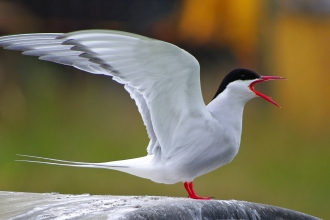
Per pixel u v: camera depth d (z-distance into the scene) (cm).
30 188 1348
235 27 1906
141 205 590
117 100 1736
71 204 621
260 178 1415
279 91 1862
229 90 730
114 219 539
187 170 704
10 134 1538
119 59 632
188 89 665
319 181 1422
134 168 707
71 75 1789
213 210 594
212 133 696
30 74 1716
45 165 1423
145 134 1547
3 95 1642
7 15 1798
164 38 1895
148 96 664
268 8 1914
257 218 616
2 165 1410
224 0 1898
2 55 1688
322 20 1909
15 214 599
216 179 1398
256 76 730
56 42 664
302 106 1852
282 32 1917
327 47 1902
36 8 1828
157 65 638
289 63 1902
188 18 1902
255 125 1698
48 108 1650
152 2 1886
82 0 1836
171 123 687
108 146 1477
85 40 612
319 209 1338
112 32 609
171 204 587
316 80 1888
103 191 1327
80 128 1569
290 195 1363
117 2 1858
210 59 1928
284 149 1565
